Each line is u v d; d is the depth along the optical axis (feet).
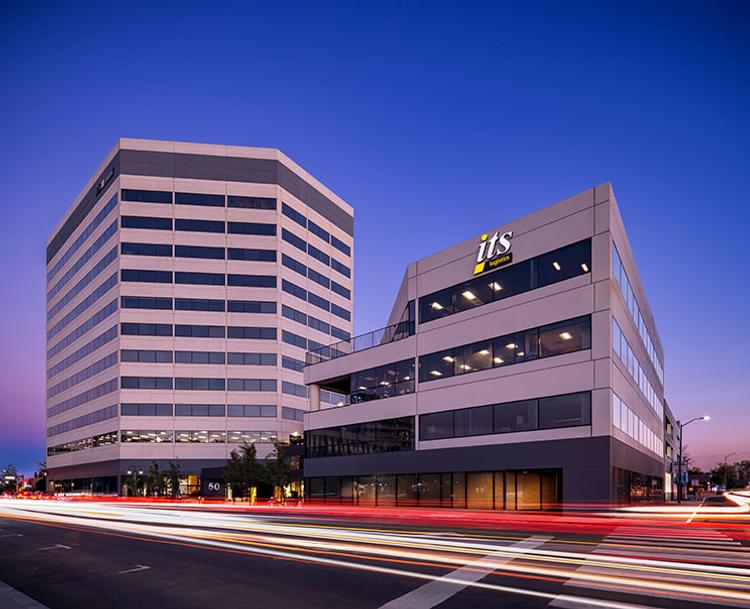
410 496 132.36
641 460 135.03
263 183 289.33
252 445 216.74
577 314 105.91
